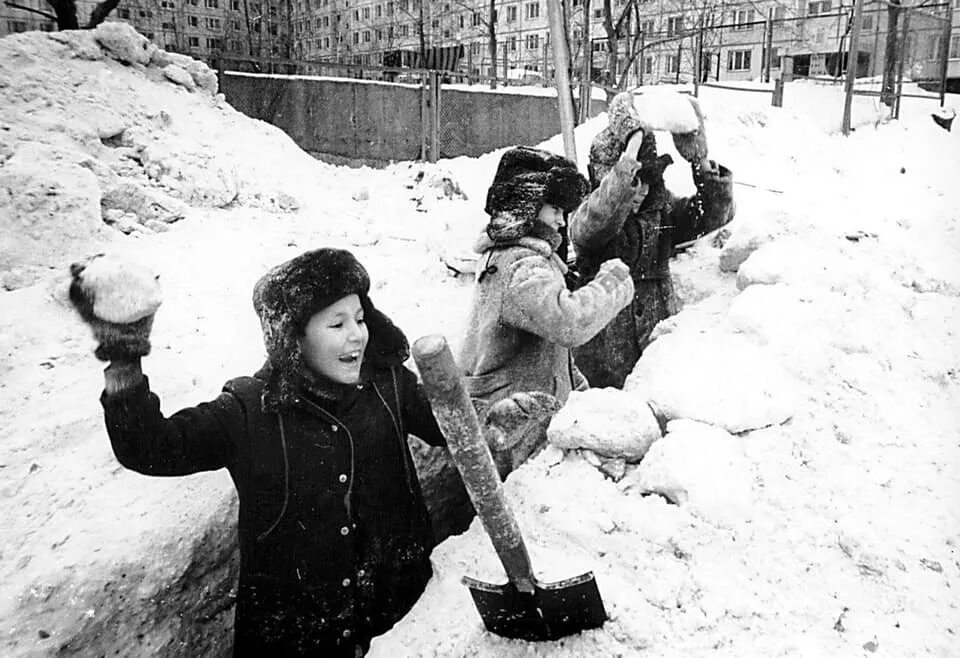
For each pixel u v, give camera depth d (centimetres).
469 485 189
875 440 274
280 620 246
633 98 391
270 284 238
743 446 267
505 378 322
